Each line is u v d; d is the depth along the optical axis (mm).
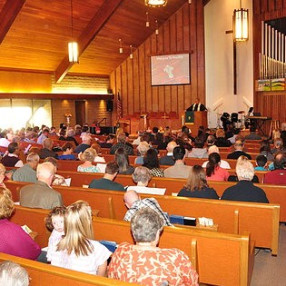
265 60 16344
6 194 3184
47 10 13227
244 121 16453
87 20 14953
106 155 8172
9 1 12227
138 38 18344
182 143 8023
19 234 3115
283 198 5066
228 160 7074
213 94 18297
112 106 19969
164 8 17156
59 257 2775
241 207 4141
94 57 17703
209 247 3318
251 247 3834
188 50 18016
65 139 10969
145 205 3664
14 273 2006
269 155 7555
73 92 18125
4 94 14922
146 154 5969
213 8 17891
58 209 3061
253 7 16547
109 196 4672
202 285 3623
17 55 14820
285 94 15922
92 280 2301
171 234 3398
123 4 15008
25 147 10234
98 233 3701
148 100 19141
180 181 5262
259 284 3918
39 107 16844
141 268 2379
